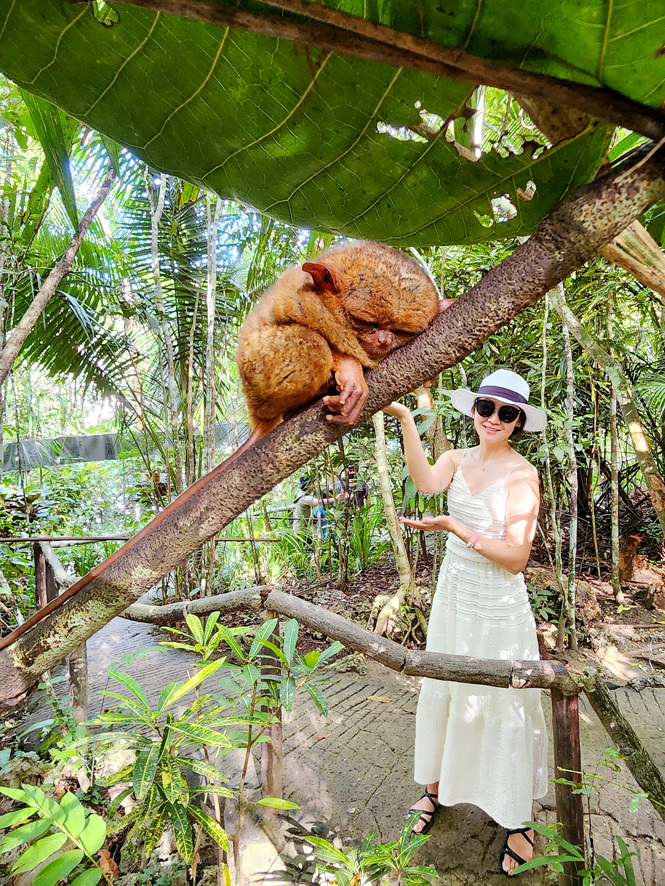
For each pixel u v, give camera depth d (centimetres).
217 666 179
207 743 166
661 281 105
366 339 153
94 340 575
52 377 643
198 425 684
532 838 265
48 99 91
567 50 73
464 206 107
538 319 566
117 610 97
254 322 163
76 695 322
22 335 296
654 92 78
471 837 286
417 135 91
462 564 279
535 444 594
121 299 562
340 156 96
